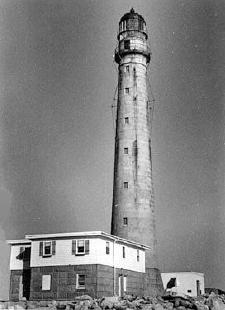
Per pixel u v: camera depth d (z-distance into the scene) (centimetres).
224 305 3431
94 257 3781
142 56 5716
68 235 3875
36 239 3988
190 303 3175
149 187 5300
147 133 5494
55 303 3231
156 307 2945
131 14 5803
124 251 4284
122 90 5625
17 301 3503
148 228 5112
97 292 3703
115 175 5378
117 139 5484
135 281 4412
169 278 5641
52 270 3869
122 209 5169
